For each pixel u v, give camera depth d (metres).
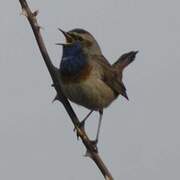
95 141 12.21
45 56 9.31
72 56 11.79
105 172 8.42
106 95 12.38
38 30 8.56
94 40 12.36
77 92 11.71
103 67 12.23
